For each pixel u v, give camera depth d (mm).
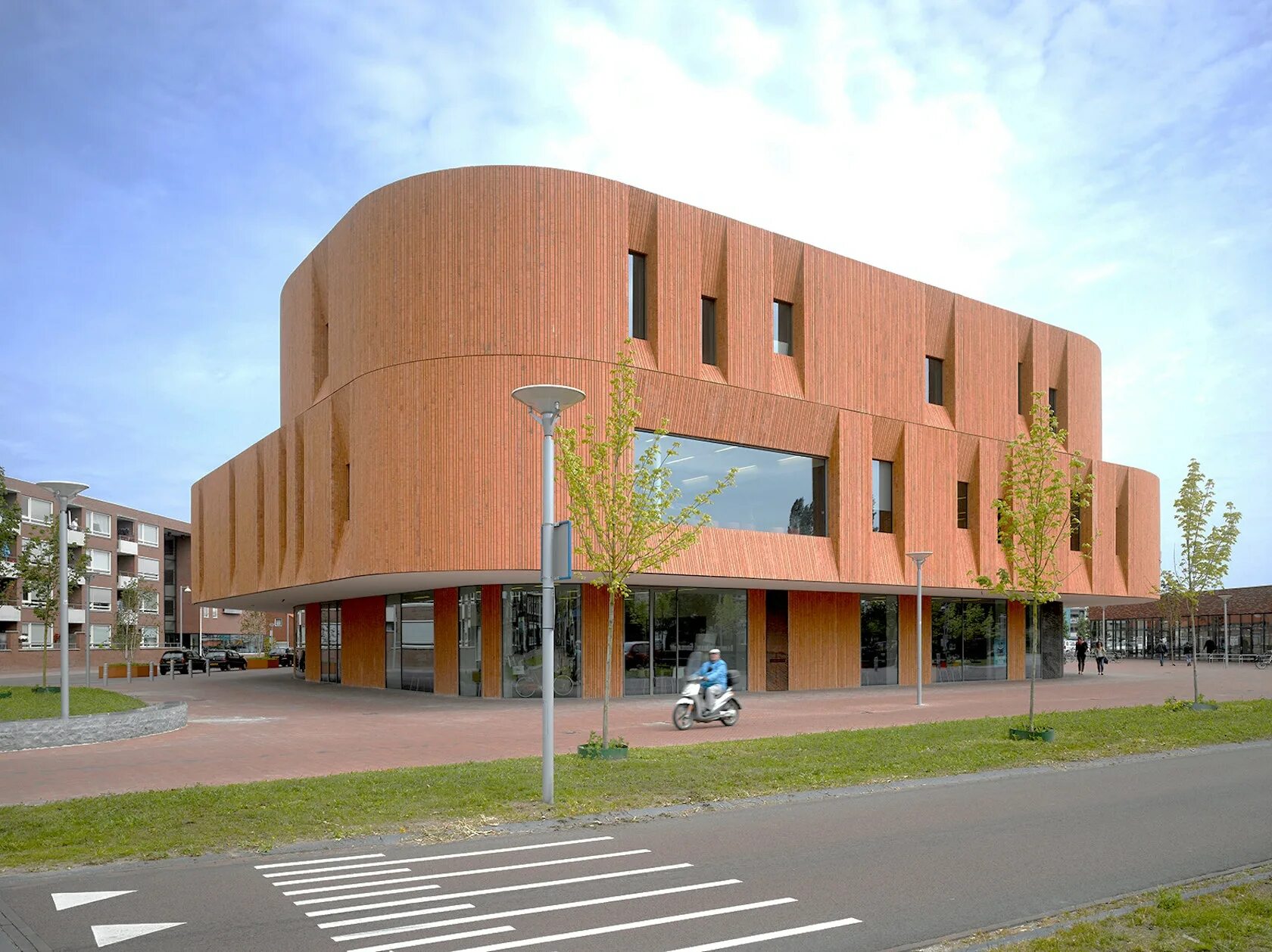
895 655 33656
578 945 5910
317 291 29250
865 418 28969
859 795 10992
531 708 22531
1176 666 54031
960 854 8125
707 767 12477
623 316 23797
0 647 59125
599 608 25984
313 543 27203
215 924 6348
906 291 30672
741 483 26500
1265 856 8023
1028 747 14883
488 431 22188
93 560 68500
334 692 30594
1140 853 8148
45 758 14250
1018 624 38812
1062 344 36562
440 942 5980
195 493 47281
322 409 26766
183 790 10797
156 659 73500
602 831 9078
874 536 29141
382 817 9383
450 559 21938
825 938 6016
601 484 14125
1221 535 21922
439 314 22688
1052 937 5820
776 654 30203
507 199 22844
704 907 6672
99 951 5852
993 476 32875
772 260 27250
